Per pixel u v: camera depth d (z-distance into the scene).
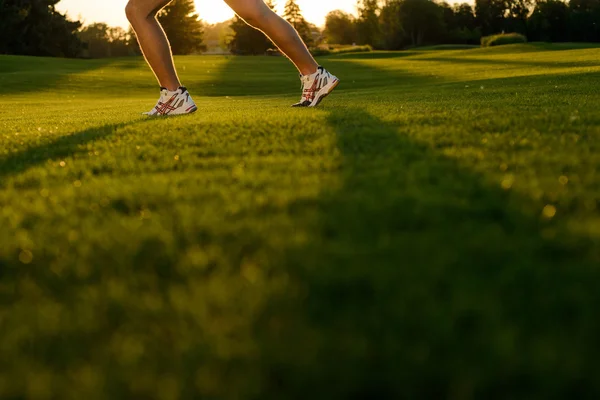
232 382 0.79
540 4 79.69
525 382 0.74
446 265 1.08
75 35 59.78
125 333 0.96
